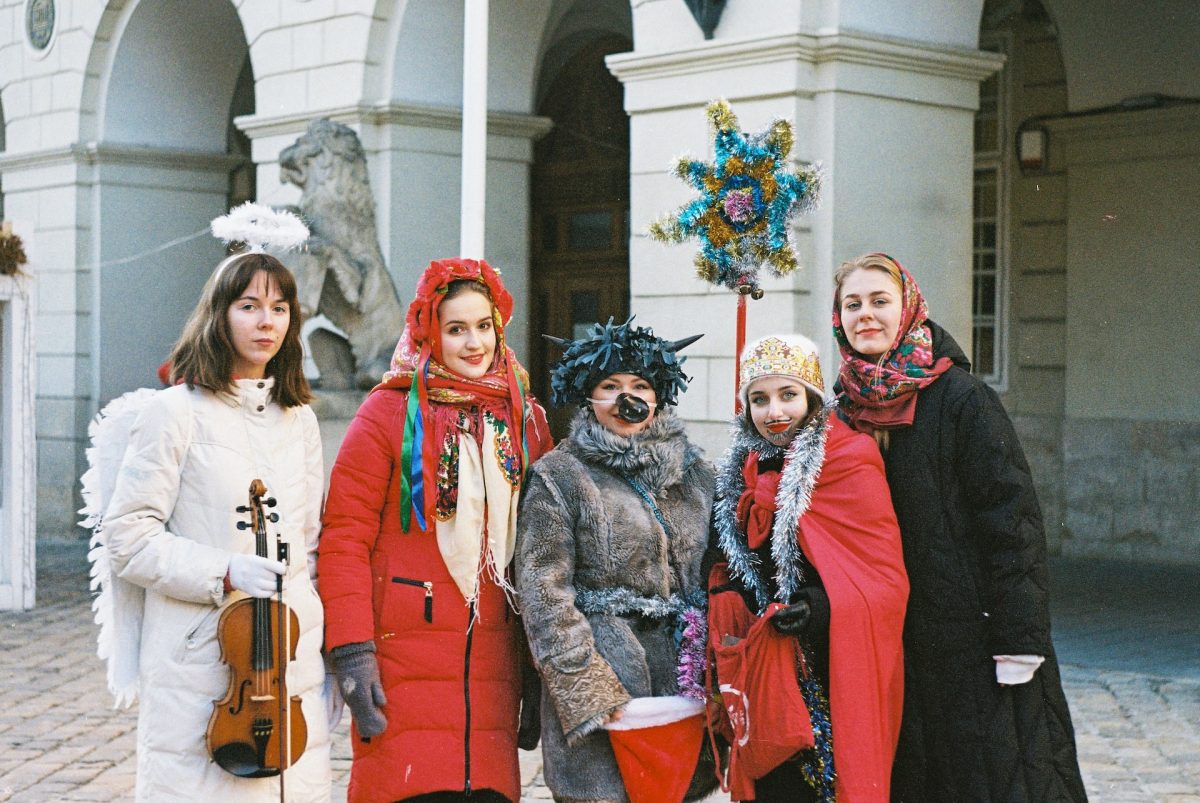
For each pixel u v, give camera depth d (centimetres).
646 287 912
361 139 1188
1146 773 573
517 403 390
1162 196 1117
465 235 729
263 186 1273
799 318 846
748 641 365
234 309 364
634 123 920
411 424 381
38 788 567
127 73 1447
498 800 379
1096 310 1159
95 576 370
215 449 362
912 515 369
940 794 366
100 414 378
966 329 907
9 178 1532
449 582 380
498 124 1226
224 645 348
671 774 370
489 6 1214
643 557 376
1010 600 357
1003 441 363
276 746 349
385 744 375
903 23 869
